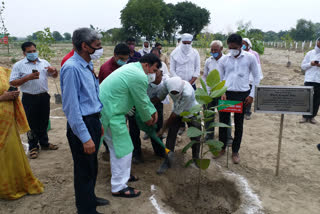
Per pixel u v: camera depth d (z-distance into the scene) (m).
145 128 3.95
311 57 5.99
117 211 3.02
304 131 5.86
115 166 3.21
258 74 4.22
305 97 3.54
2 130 3.03
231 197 3.55
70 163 4.22
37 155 4.48
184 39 5.33
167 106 7.77
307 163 4.34
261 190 3.56
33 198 3.25
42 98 4.29
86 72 2.49
